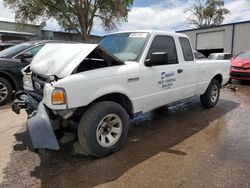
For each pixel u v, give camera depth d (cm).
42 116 305
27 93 410
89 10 3120
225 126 490
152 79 413
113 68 361
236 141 413
